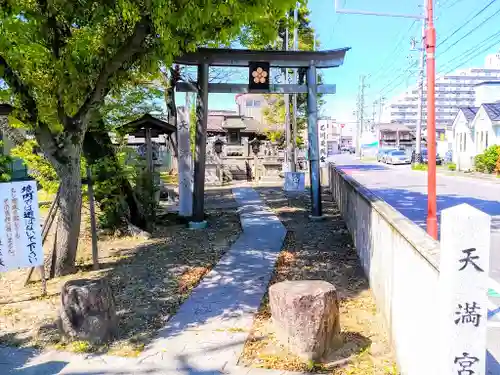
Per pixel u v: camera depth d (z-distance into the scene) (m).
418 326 2.76
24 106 5.28
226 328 4.11
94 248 6.20
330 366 3.37
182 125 9.95
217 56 9.17
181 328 4.15
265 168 22.92
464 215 2.19
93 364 3.50
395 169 30.19
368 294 5.00
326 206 12.30
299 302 3.46
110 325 3.93
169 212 11.05
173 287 5.35
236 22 4.93
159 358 3.57
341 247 7.29
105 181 7.82
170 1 4.53
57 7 5.18
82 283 4.00
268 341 3.79
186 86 9.26
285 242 7.78
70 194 5.87
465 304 2.21
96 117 7.29
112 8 5.28
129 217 8.51
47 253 7.12
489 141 25.81
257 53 9.38
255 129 30.28
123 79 6.20
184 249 7.31
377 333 3.97
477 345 2.22
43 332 4.10
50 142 5.62
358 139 65.62
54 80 5.50
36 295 5.17
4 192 4.84
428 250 2.61
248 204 12.93
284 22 6.61
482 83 36.25
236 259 6.62
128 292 5.21
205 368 3.38
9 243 4.88
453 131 32.69
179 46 5.96
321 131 49.06
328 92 10.01
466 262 2.19
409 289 3.02
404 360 3.12
